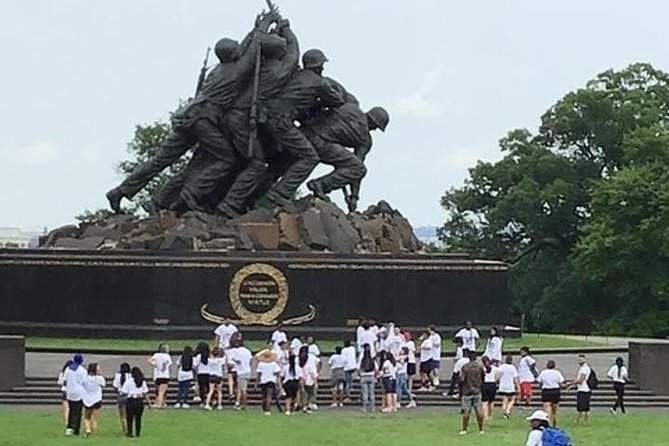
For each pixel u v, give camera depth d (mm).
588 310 111062
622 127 112688
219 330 52469
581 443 38781
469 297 68688
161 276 65812
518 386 50250
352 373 50625
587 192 112438
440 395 51438
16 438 37312
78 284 66250
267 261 66250
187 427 40688
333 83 74562
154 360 47750
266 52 72875
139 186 74250
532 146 116188
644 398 53000
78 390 38656
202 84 73500
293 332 65938
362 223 71500
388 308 67375
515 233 117438
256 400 49938
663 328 101312
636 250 100562
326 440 37781
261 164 72312
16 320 66500
